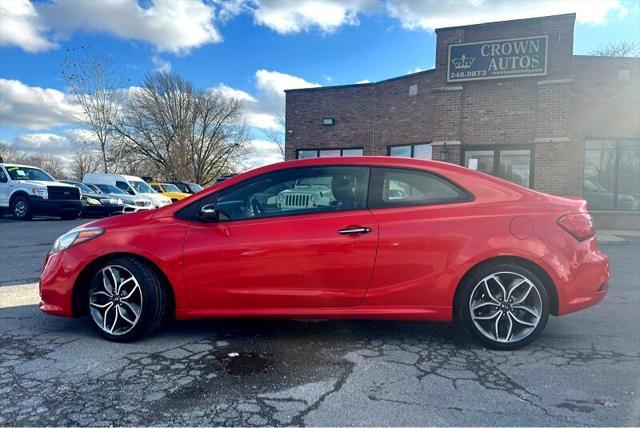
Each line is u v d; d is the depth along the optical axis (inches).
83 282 142.1
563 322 163.8
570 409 98.7
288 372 117.8
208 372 117.4
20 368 119.0
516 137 469.7
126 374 115.6
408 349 134.8
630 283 233.1
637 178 477.4
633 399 103.3
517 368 121.0
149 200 707.4
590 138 472.7
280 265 133.4
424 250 131.5
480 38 475.8
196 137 1814.7
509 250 130.2
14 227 492.7
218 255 134.3
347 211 135.9
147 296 135.3
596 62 466.0
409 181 139.0
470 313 132.9
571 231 133.5
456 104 487.5
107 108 1291.8
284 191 140.3
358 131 617.6
